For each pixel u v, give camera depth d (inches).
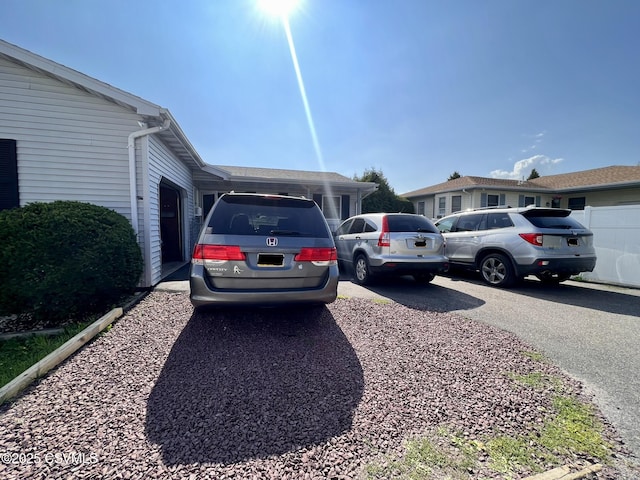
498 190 706.2
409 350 116.6
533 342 128.2
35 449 62.2
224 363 102.6
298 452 63.2
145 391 85.0
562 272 214.2
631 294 215.2
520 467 60.8
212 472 57.3
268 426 71.2
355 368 101.3
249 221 129.9
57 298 138.0
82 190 199.9
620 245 247.4
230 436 67.4
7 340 128.0
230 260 116.0
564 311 172.9
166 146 257.1
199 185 468.4
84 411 75.4
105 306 162.1
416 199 866.1
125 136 203.6
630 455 64.8
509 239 225.0
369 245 226.7
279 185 490.9
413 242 212.2
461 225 272.7
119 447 63.2
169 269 297.0
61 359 102.5
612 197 632.4
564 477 58.4
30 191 192.5
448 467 60.4
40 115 191.9
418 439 68.4
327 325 141.1
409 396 85.5
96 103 199.2
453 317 158.4
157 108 192.9
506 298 201.0
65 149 196.2
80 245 144.8
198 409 77.0
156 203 227.0
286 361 105.0
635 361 111.1
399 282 252.7
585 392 90.1
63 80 190.9
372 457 62.5
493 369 103.0
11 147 188.4
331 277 127.5
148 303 171.9
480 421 75.5
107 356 106.7
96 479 54.9
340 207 524.7
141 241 206.7
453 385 92.2
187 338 123.0
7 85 187.0
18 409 75.9
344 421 73.9
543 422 75.9
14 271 132.0
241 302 116.2
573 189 673.6
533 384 94.0
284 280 121.1
